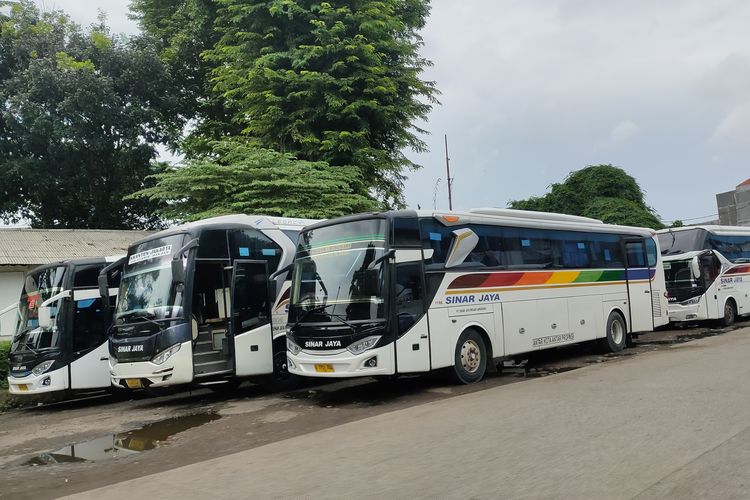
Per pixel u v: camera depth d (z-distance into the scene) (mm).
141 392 13492
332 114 21375
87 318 12547
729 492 4633
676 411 7211
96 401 13156
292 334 10188
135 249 11586
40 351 12039
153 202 30203
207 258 11227
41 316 12391
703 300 19203
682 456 5535
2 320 20500
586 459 5617
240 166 18516
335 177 19766
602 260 14562
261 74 21172
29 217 31078
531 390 9281
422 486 5203
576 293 13562
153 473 6617
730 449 5660
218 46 24312
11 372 12422
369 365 9352
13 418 11719
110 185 29375
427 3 25891
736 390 8203
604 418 7105
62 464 7398
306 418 8969
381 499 4961
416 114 24438
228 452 7316
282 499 5148
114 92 26984
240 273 11609
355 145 22031
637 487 4832
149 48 27844
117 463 7211
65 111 25766
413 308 9914
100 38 27234
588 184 34062
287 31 22328
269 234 12453
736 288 20812
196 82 29672
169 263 10977
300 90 21641
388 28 22406
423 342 9977
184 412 10375
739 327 19625
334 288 9891
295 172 19031
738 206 49906
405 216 10078
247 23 22875
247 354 11430
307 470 5949
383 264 9617
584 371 10859
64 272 12508
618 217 30828
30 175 26844
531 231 12711
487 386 10562
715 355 11641
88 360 12406
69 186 29062
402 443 6691
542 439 6398
